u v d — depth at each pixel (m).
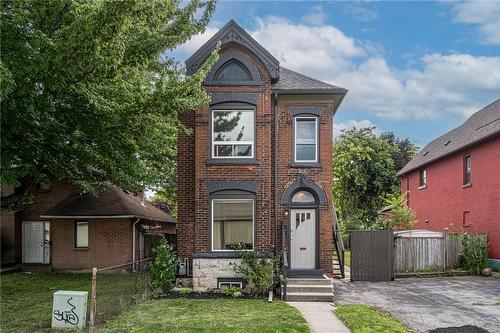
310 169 16.58
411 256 19.94
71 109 12.40
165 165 22.16
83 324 10.41
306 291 14.38
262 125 16.06
